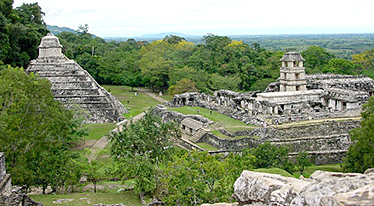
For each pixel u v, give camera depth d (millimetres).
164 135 48406
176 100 91250
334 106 75500
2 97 39688
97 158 59938
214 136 63438
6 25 95938
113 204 36125
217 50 156500
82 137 69875
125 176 45156
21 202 28859
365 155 42844
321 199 11609
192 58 147750
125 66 143125
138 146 46625
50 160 42156
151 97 123062
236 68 135125
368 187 11078
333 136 61906
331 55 164500
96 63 145500
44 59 97062
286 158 49719
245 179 16297
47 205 35062
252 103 76125
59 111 48938
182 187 32156
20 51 112125
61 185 43812
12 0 111750
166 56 158500
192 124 70188
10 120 37000
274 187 14828
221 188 32531
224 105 82250
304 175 52125
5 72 42844
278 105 74250
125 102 112250
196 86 118188
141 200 39625
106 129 81125
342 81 87875
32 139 39094
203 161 33594
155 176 41750
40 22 151875
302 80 84938
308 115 68625
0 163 26750
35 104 41406
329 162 59531
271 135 61812
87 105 90438
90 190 45531
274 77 130250
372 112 48438
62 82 93625
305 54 160000
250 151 50281
